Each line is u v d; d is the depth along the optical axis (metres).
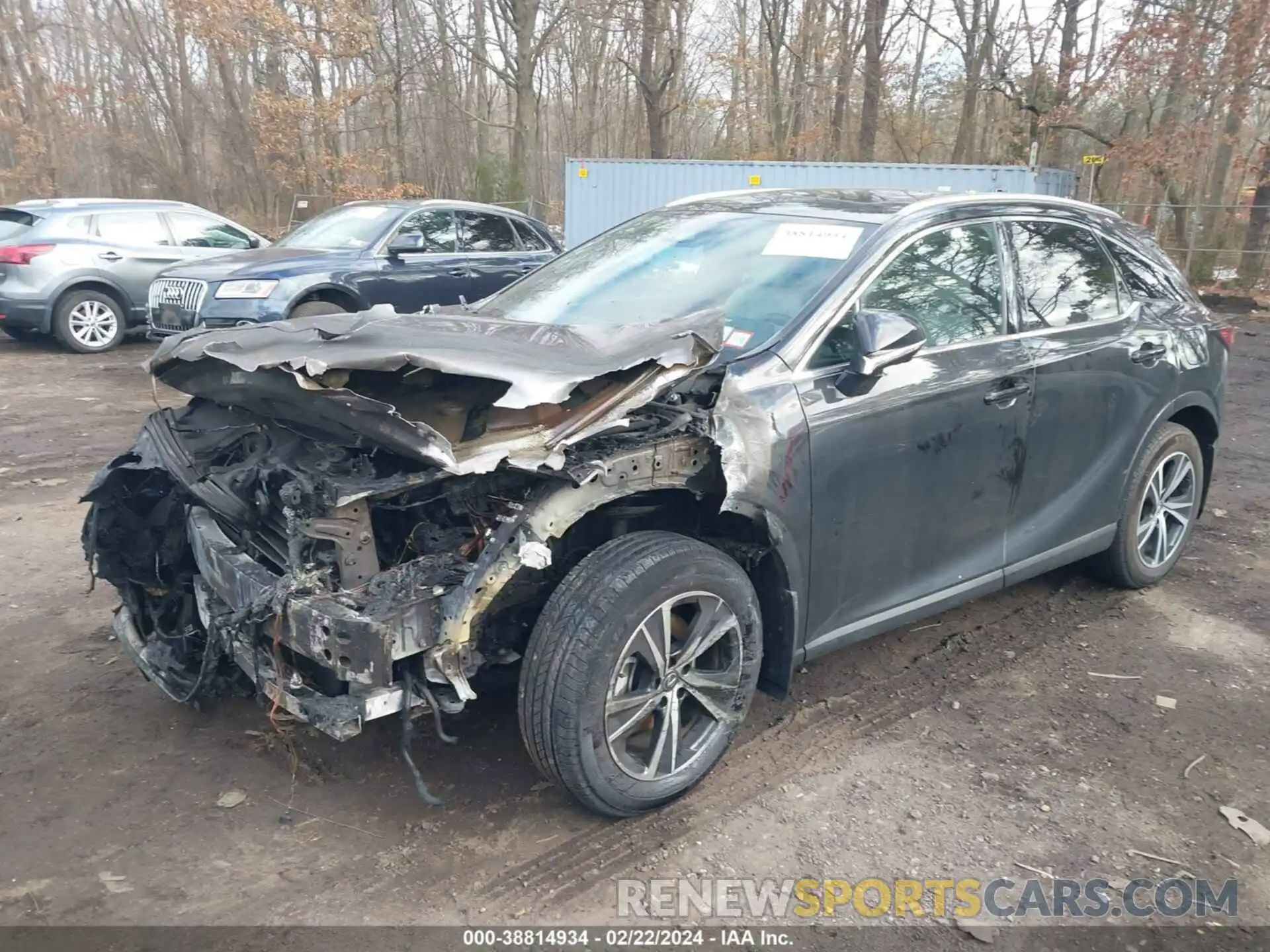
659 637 2.94
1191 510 5.04
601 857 2.92
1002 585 4.08
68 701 3.78
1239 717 3.79
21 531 5.66
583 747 2.83
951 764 3.44
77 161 33.28
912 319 3.60
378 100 28.39
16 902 2.70
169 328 9.22
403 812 3.12
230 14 24.33
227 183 32.34
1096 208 4.68
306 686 2.84
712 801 3.20
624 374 2.87
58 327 11.61
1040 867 2.93
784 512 3.17
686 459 3.02
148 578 3.64
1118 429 4.44
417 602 2.66
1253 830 3.11
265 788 3.24
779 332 3.36
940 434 3.61
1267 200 18.89
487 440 2.71
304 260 9.02
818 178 15.77
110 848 2.93
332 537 2.70
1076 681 4.05
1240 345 13.85
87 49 33.09
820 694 3.90
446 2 26.56
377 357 2.67
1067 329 4.18
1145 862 2.96
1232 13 18.64
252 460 3.20
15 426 8.11
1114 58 20.12
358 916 2.67
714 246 3.95
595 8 25.28
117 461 3.59
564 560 3.12
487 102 30.30
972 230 3.94
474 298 10.04
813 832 3.05
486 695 3.80
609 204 17.06
